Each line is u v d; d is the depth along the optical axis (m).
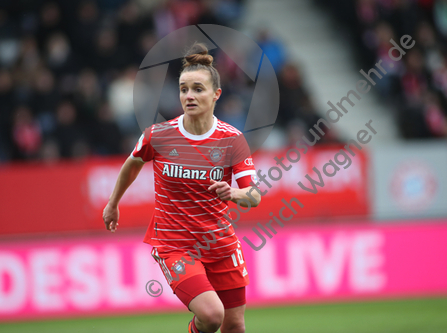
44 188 21.02
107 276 20.89
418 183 21.84
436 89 30.83
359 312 19.44
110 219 11.75
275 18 35.88
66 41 29.28
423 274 21.64
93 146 25.75
